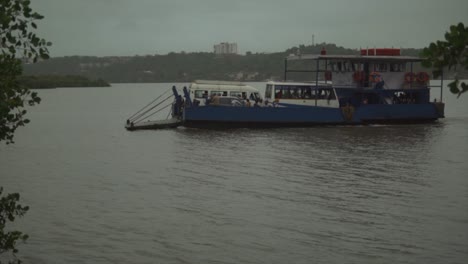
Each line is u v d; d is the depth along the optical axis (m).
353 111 50.78
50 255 17.66
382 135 45.84
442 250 18.19
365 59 51.56
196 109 47.69
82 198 24.80
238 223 21.00
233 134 46.19
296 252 18.02
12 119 10.04
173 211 22.61
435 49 6.98
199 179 28.89
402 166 32.19
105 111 86.00
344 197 24.86
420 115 53.06
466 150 38.06
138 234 19.70
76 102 115.19
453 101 108.56
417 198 24.62
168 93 159.12
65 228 20.30
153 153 37.72
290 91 50.16
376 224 20.88
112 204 23.72
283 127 49.25
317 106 50.19
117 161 34.75
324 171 30.78
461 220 21.30
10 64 9.66
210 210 22.77
